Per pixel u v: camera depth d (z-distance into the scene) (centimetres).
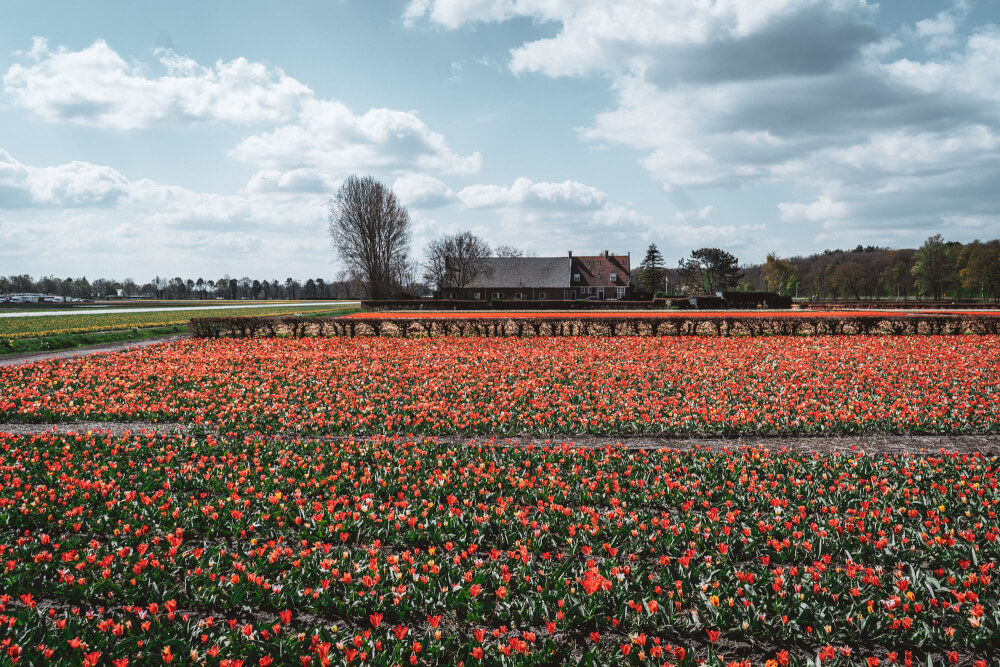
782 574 546
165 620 480
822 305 6128
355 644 451
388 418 1149
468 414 1171
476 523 659
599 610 505
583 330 2850
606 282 9769
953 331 2775
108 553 589
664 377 1600
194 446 959
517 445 965
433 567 545
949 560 575
